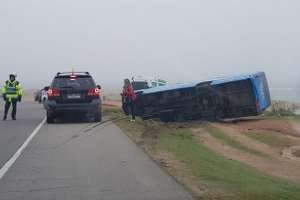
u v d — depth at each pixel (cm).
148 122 2720
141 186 1041
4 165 1285
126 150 1541
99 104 2408
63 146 1623
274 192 1052
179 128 2592
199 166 1316
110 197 955
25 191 1006
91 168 1241
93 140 1777
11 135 1927
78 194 980
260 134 2611
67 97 2373
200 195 962
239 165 1602
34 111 3506
